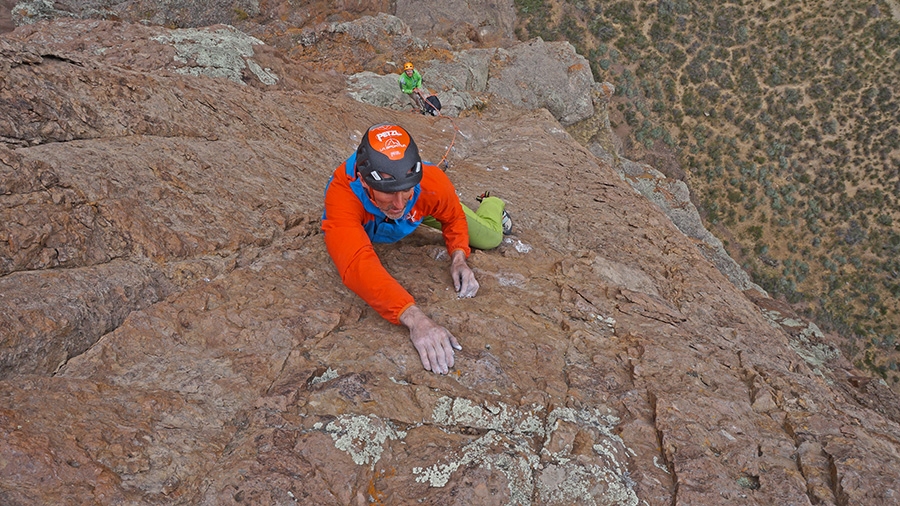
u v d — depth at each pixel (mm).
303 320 2510
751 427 2418
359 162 2277
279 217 3422
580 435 2152
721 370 2857
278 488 1749
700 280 4617
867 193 36375
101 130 3209
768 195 37219
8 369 1854
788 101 38844
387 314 2455
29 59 3113
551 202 5543
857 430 2449
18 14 10188
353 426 1990
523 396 2309
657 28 39125
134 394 1963
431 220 3123
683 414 2357
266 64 6992
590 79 15352
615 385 2529
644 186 16312
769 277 35750
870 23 38875
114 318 2285
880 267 34750
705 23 39750
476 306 2918
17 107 2814
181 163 3379
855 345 33438
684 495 1958
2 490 1461
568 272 3631
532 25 38562
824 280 35250
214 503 1677
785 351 3994
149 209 2865
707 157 38312
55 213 2426
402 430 2080
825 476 2158
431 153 6656
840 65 38625
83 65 3549
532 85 13844
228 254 2957
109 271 2436
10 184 2371
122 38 5867
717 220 37531
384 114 7191
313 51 10852
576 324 3002
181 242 2807
